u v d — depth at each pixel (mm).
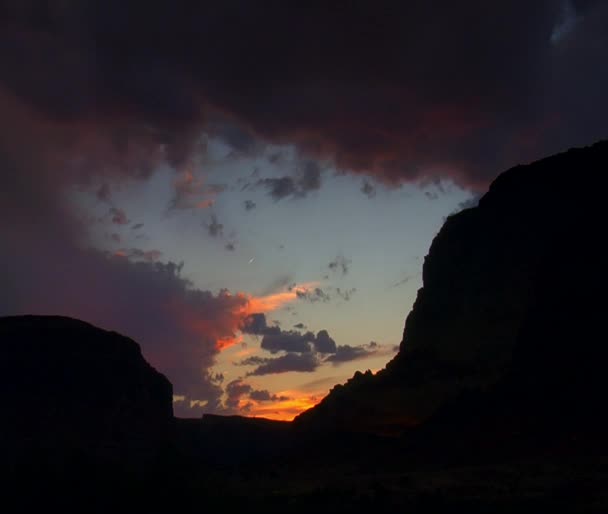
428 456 59500
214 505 46844
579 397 59594
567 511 38312
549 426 57500
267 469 66188
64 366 71938
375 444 68438
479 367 73875
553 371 64312
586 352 63844
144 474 54000
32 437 64438
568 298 69500
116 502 47906
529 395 63375
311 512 43281
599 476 44500
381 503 42625
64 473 51562
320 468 63375
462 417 65562
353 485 50844
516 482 45531
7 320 75500
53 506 48062
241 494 50281
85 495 48469
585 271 70438
